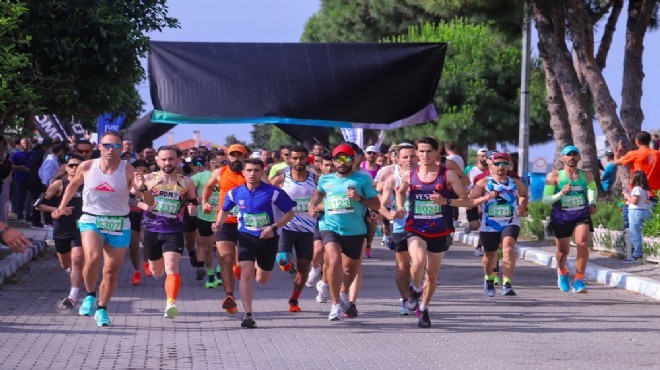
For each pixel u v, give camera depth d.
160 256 14.37
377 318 14.17
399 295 16.92
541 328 13.36
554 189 17.22
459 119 50.44
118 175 12.90
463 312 14.92
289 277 19.44
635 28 27.70
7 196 25.73
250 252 13.30
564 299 16.59
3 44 19.62
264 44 22.61
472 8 29.47
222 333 12.66
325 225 13.71
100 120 36.62
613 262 21.06
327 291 15.70
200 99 22.38
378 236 32.16
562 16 27.83
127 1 22.36
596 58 29.38
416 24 58.94
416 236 13.15
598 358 11.06
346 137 36.22
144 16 22.61
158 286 17.80
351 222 13.62
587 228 17.17
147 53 22.39
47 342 11.75
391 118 22.92
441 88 51.16
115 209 12.95
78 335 12.31
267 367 10.35
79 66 21.73
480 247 25.03
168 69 22.42
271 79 22.52
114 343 11.77
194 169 19.19
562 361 10.85
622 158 21.20
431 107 22.95
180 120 22.34
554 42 28.11
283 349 11.48
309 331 12.91
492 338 12.46
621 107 28.02
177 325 13.30
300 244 14.66
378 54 22.70
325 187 13.64
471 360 10.85
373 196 13.54
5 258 19.72
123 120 37.62
